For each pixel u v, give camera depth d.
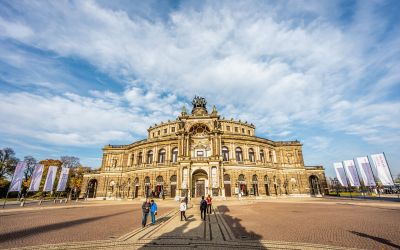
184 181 57.50
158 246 13.57
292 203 45.38
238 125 80.31
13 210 37.12
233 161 65.62
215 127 63.84
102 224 22.03
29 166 101.69
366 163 53.41
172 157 67.25
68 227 20.38
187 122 64.75
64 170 64.25
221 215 27.97
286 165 75.75
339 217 24.09
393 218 22.62
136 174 72.19
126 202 58.50
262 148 73.00
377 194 76.94
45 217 27.89
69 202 63.25
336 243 13.74
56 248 13.40
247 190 63.38
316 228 18.33
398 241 13.83
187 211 33.22
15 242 14.77
